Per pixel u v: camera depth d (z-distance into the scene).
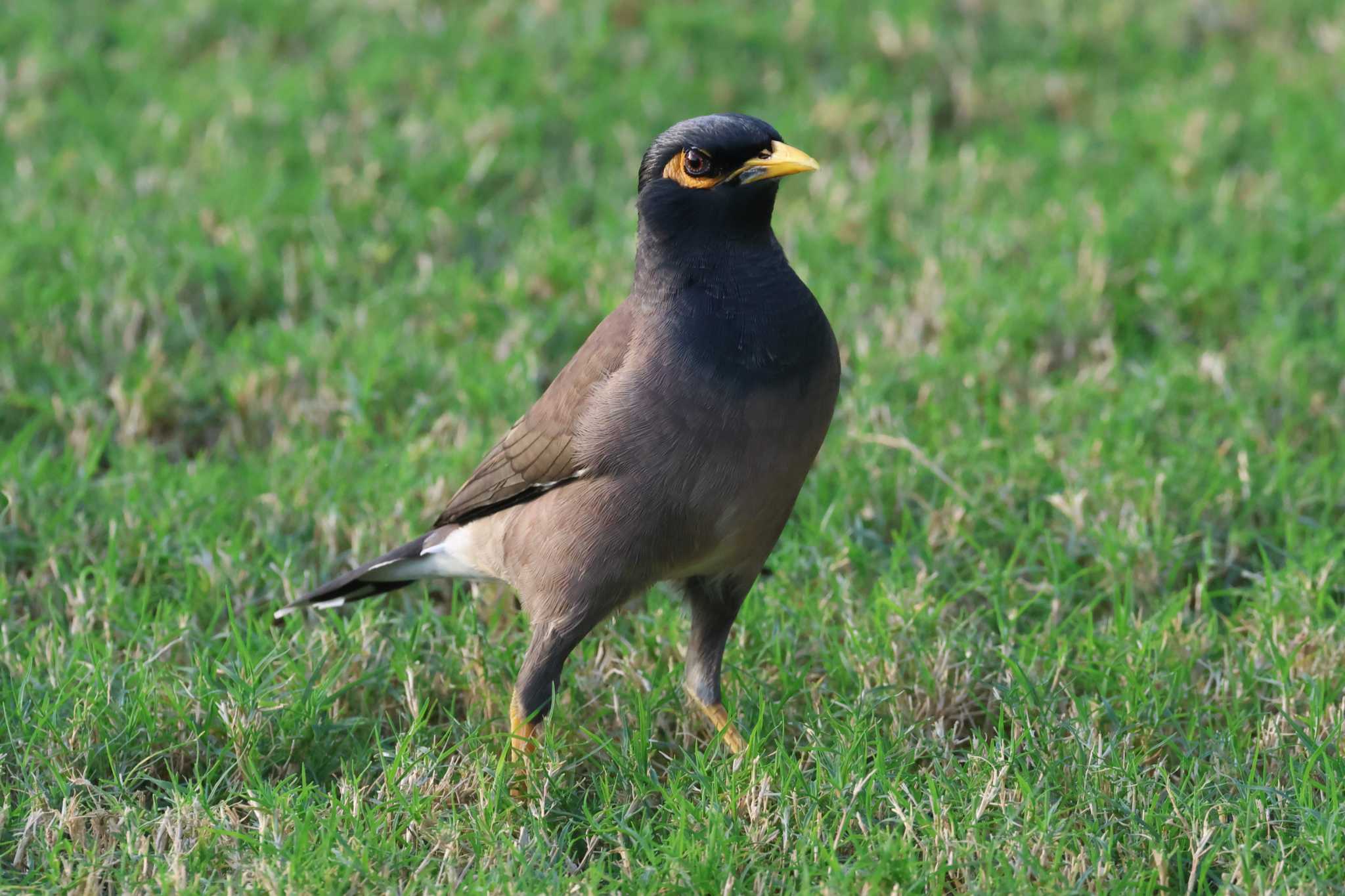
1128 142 16.14
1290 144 15.70
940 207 15.02
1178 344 12.93
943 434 11.59
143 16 18.14
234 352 12.62
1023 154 16.06
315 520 10.64
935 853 7.51
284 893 7.13
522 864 7.41
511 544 8.54
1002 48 18.11
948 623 9.74
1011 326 12.84
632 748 8.36
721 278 7.92
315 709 8.57
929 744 8.48
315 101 16.34
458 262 14.16
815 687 9.06
